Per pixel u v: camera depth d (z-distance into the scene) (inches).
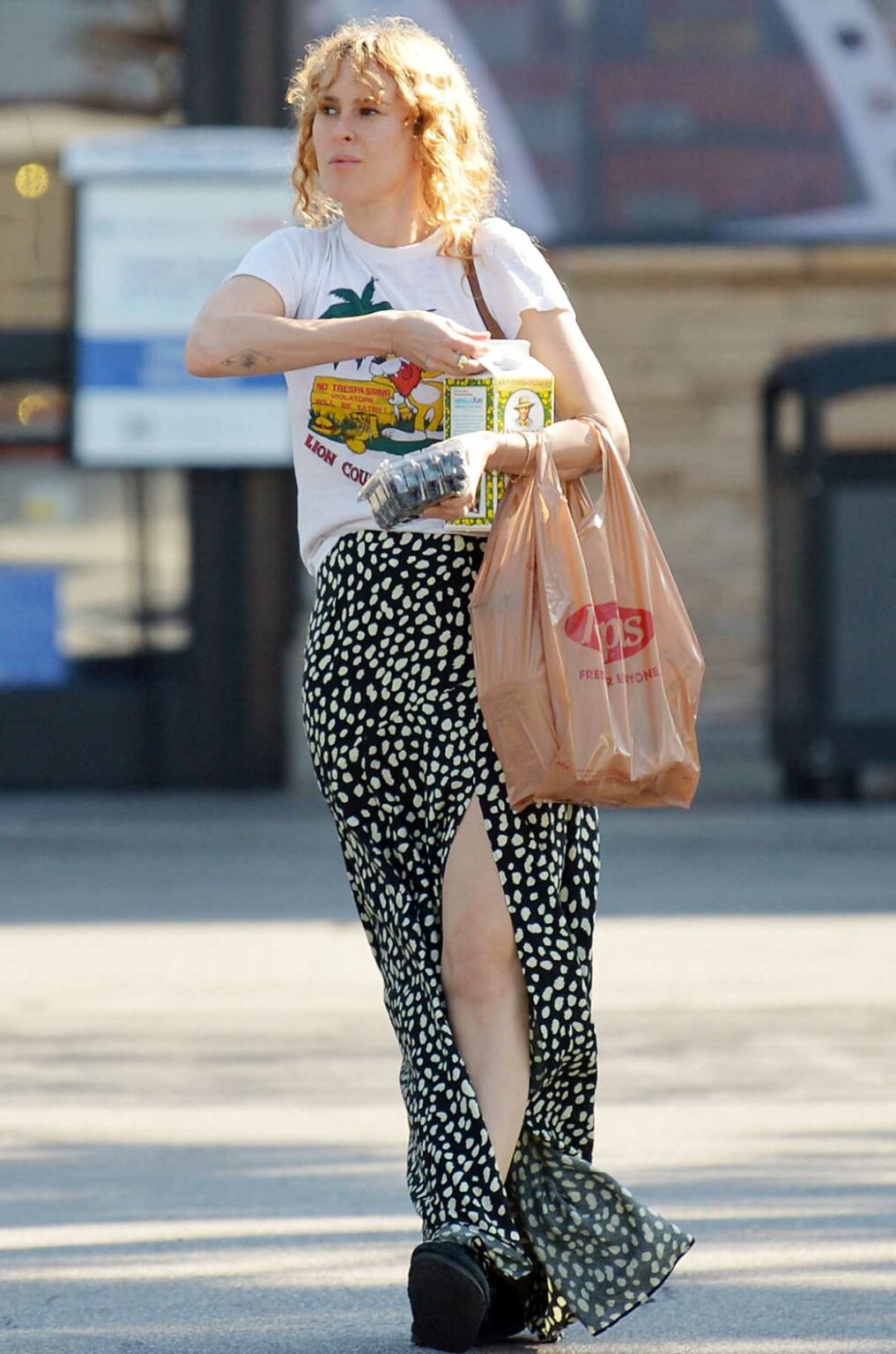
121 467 1625.2
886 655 1566.2
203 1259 499.8
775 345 1715.1
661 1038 800.9
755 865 1323.8
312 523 418.9
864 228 1696.6
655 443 1724.9
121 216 1606.8
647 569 403.5
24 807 1594.5
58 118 1668.3
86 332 1615.4
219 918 1126.4
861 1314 450.3
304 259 418.9
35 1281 480.1
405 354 400.8
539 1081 410.0
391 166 413.4
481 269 417.4
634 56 1689.2
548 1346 422.6
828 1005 869.8
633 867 1312.7
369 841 417.7
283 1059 772.0
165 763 1697.8
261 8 1654.8
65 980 944.9
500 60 1689.2
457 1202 397.1
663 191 1700.3
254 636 1695.4
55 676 1701.5
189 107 1658.5
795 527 1585.9
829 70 1689.2
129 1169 602.2
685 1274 484.7
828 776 1620.3
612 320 1716.3
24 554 1691.7
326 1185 581.3
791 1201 557.3
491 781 402.9
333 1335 430.3
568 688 390.6
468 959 406.0
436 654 406.3
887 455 1555.1
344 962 991.6
